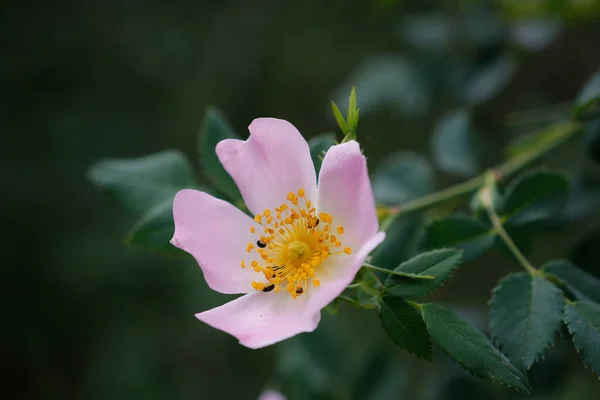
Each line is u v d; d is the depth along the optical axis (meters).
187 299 0.61
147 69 0.68
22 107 0.66
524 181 0.32
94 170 0.34
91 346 0.62
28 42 0.67
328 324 0.38
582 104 0.32
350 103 0.29
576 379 0.46
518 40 0.39
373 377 0.38
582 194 0.36
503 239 0.31
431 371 0.51
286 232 0.30
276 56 0.66
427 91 0.42
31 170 0.65
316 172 0.31
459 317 0.28
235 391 0.60
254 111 0.66
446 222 0.31
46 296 0.63
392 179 0.38
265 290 0.29
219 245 0.30
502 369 0.27
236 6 0.68
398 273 0.28
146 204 0.34
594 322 0.28
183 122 0.66
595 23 0.42
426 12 0.51
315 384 0.37
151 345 0.61
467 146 0.40
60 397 0.62
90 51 0.68
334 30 0.64
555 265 0.30
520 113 0.42
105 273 0.63
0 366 0.62
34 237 0.64
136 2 0.69
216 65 0.67
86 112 0.66
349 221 0.29
